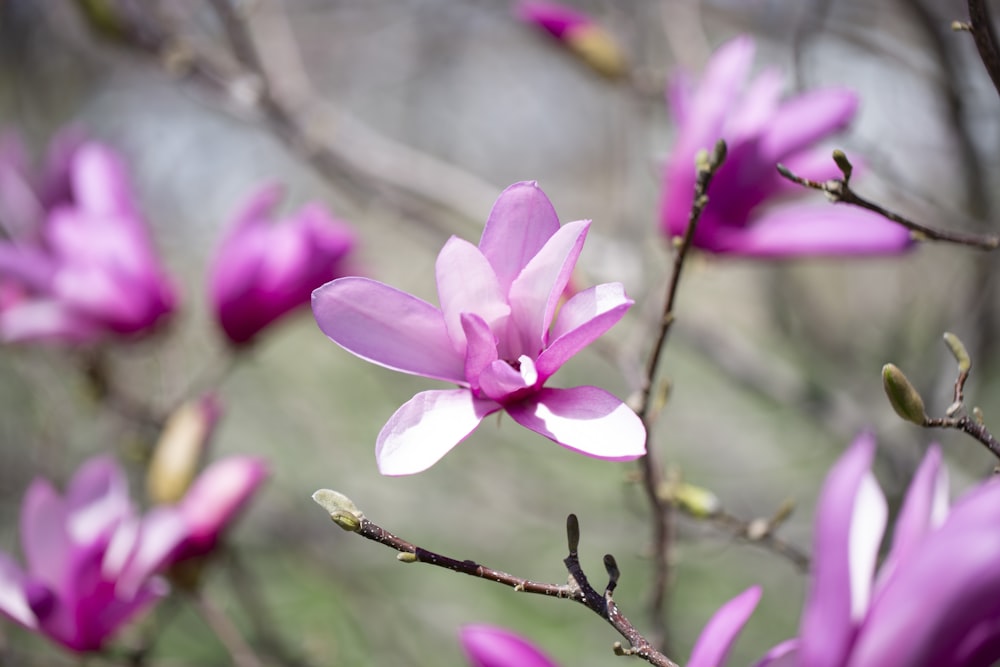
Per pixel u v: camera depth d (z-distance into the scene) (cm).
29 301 128
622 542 167
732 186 97
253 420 215
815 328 165
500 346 79
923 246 133
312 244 112
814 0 111
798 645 76
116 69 240
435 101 241
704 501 92
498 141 246
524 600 183
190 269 242
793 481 180
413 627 169
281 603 176
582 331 76
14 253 114
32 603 95
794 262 157
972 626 73
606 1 149
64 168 129
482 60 239
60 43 228
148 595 98
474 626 83
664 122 146
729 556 164
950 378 116
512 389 77
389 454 76
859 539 77
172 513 100
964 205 112
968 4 79
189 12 145
